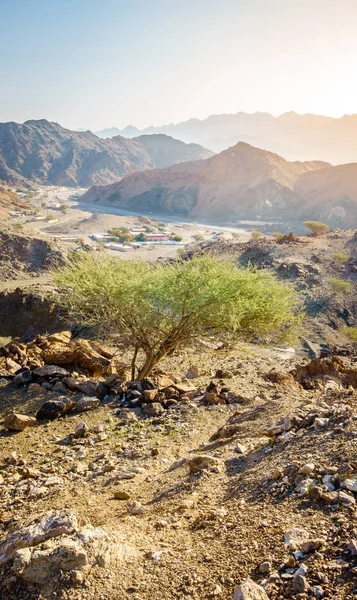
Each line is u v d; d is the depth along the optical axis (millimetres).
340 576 4340
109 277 19969
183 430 12672
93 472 10383
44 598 4883
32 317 71688
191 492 7660
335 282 85938
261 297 20672
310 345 66125
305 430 8852
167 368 23438
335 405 10227
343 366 18859
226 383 17000
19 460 11734
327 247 100938
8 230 149500
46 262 135875
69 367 19375
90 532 5629
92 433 13375
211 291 18891
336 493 5719
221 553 5254
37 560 5180
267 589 4414
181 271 20094
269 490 6594
